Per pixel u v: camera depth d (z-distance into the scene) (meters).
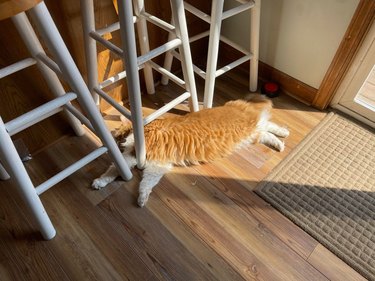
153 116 1.22
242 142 1.38
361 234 1.14
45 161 1.34
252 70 1.57
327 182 1.28
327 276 1.05
